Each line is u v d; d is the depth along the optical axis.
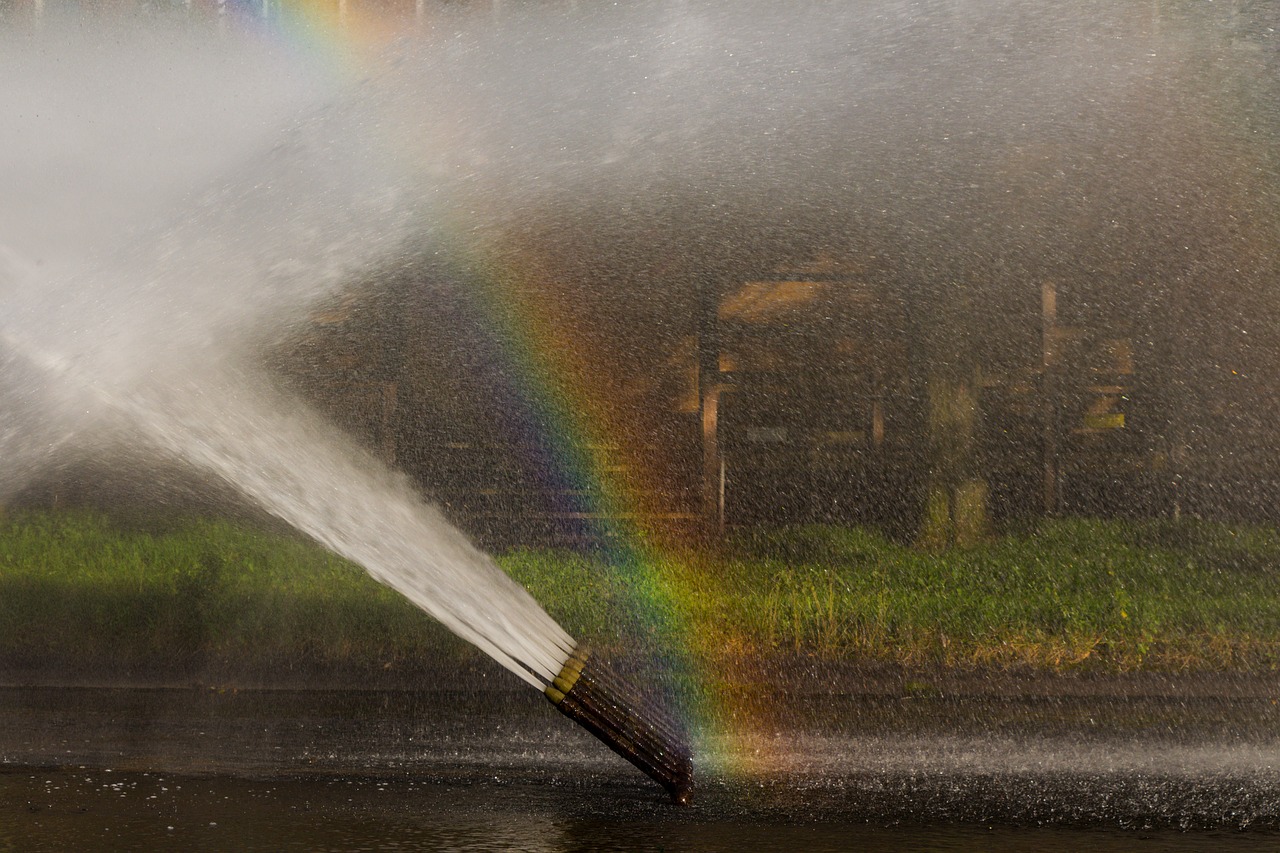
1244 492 21.88
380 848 7.26
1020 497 22.09
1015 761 9.35
